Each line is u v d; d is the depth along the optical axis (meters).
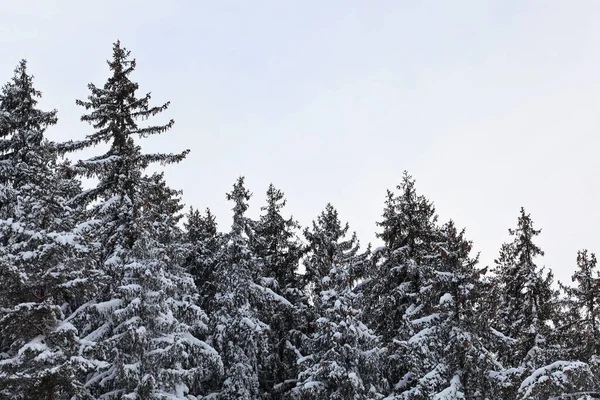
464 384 21.19
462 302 21.38
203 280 31.75
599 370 22.36
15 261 15.27
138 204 20.31
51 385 14.54
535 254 27.50
